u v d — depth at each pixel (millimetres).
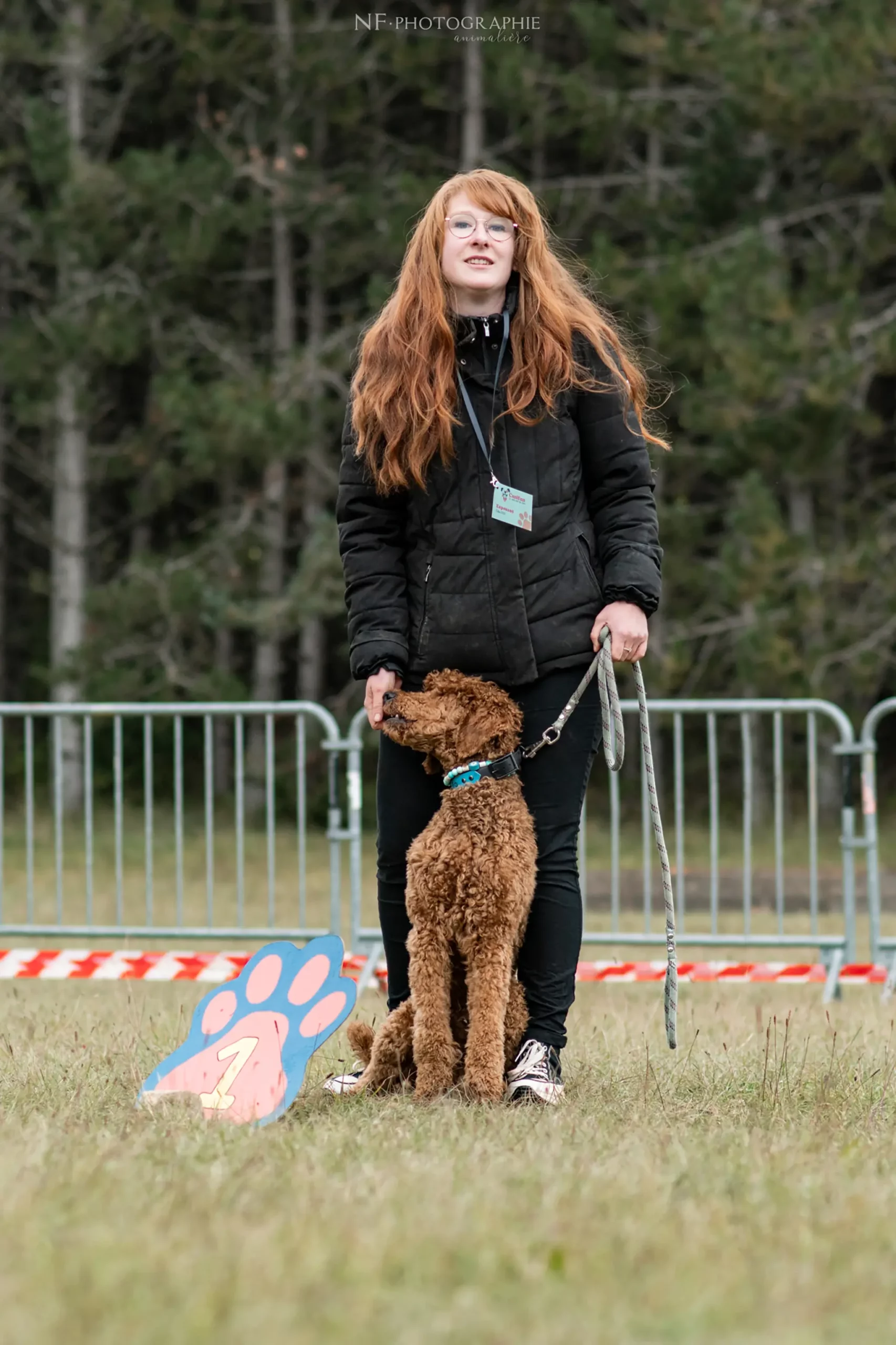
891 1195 4082
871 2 22094
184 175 24500
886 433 28734
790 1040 7215
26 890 17844
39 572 29047
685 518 23875
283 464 26797
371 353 5922
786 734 25297
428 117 29688
